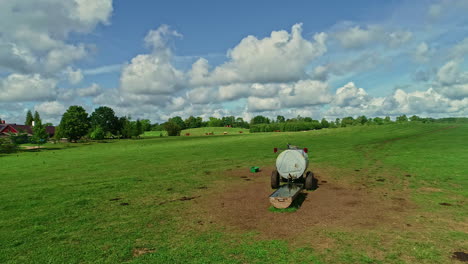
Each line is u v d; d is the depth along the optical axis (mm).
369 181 13820
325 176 15594
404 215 8555
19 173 20406
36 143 60812
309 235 7191
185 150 35031
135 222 8773
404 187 12242
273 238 7090
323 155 25422
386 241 6660
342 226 7773
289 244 6672
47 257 6484
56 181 16625
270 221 8422
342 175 15680
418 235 6965
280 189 10508
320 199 10797
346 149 29844
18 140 65812
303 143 39562
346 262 5668
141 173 18578
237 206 10211
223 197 11664
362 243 6582
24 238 7734
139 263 5980
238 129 154750
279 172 12461
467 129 53594
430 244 6422
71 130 75000
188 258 6125
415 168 16781
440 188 11812
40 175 19125
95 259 6285
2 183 16469
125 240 7316
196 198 11625
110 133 98938
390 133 52562
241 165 20922
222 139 58250
